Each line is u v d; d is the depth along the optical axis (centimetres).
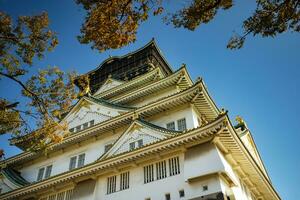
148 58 3931
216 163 1733
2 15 1573
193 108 2439
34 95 1809
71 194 2261
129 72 3956
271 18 1323
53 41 1769
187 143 1898
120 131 2642
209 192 1670
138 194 1923
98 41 1505
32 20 1697
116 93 3381
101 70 4284
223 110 1820
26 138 1941
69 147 2872
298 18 1291
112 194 2042
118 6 1416
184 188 1775
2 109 1723
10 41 1655
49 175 2789
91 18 1455
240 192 2102
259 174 2262
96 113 2989
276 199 2705
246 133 3191
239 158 2062
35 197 2428
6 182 2759
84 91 3250
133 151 2005
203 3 1380
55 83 1862
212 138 1836
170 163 1953
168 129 2314
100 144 2688
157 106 2444
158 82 2848
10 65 1697
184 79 2783
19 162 3059
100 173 2173
